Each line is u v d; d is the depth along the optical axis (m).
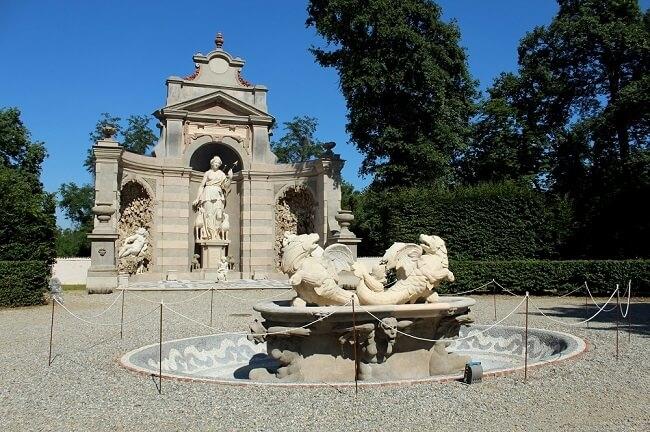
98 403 7.60
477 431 6.29
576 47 35.97
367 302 9.71
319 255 9.90
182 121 35.56
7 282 21.53
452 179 36.47
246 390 7.87
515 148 37.91
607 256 30.81
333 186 34.31
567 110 38.72
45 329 15.31
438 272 10.12
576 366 9.30
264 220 36.44
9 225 26.27
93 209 26.94
